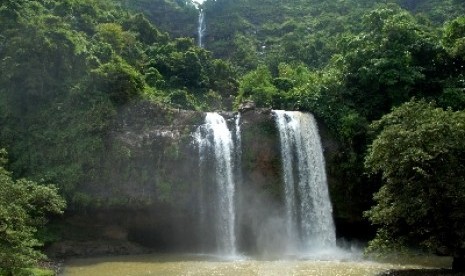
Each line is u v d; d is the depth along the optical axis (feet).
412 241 78.95
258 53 244.22
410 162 69.62
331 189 115.03
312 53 211.41
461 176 68.85
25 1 143.54
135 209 109.40
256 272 83.41
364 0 261.85
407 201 70.44
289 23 264.93
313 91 128.98
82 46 131.13
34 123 116.78
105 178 109.50
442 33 139.23
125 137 113.29
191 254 109.19
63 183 107.55
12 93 118.01
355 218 114.73
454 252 71.72
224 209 114.62
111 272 85.76
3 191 68.64
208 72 182.50
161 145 113.29
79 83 119.44
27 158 111.75
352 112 118.42
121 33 170.60
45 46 120.06
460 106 113.29
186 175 112.78
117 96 119.03
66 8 159.84
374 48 125.18
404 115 75.05
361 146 115.44
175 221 113.19
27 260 64.85
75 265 93.66
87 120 114.11
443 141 69.10
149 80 157.17
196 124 116.98
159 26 270.46
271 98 142.51
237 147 117.19
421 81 120.26
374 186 111.55
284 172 116.06
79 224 109.40
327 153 116.67
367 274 78.69
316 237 114.32
